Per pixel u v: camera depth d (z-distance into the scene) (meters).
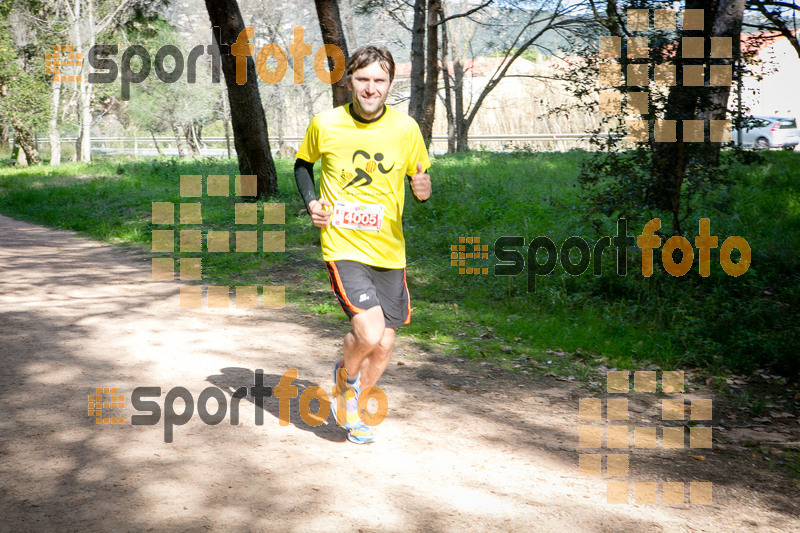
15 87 30.98
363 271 3.85
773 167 14.21
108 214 14.92
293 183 17.86
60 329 6.18
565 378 5.84
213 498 3.26
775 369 6.23
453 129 32.50
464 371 5.84
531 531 3.20
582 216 9.59
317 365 5.57
